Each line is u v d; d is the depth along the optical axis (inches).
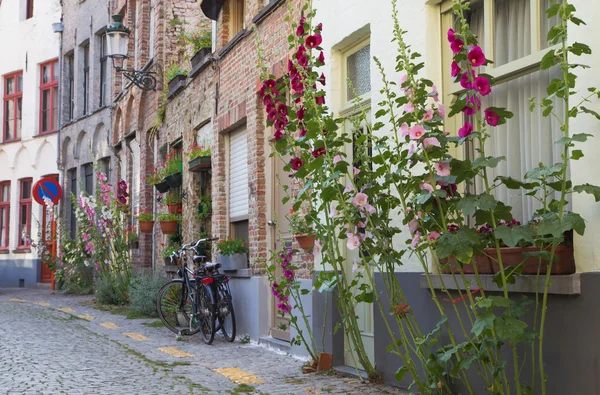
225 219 448.1
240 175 428.8
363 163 224.2
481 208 160.9
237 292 397.1
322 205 228.2
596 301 160.1
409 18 239.3
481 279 192.1
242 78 405.7
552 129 189.9
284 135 261.4
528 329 177.9
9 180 1063.6
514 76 202.1
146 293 516.4
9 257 1043.9
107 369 293.1
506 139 204.8
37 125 1026.1
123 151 753.6
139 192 679.7
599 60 162.6
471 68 169.3
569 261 168.6
